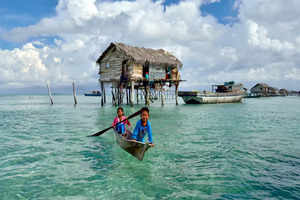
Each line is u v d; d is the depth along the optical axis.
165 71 25.53
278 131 10.21
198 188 4.07
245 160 5.75
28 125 12.23
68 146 7.28
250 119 14.81
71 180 4.47
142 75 23.88
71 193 3.91
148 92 27.69
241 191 3.95
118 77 23.91
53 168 5.17
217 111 20.72
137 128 5.47
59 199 3.70
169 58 25.73
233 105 30.33
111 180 4.47
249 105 31.03
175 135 9.11
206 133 9.58
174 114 17.66
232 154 6.30
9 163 5.52
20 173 4.86
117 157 6.02
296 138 8.61
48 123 13.01
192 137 8.70
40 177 4.63
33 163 5.54
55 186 4.19
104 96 32.56
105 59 25.67
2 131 10.29
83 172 4.91
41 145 7.44
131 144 5.34
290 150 6.75
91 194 3.87
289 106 29.52
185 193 3.88
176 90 28.88
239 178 4.54
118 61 23.86
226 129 10.66
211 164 5.42
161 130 10.30
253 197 3.72
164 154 6.28
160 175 4.71
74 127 11.45
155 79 24.39
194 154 6.29
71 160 5.77
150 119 14.45
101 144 7.55
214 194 3.83
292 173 4.82
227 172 4.88
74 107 27.00
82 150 6.76
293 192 3.90
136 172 4.90
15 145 7.45
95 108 24.94
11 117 16.36
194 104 31.34
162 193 3.89
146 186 4.17
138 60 21.50
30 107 27.56
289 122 13.42
